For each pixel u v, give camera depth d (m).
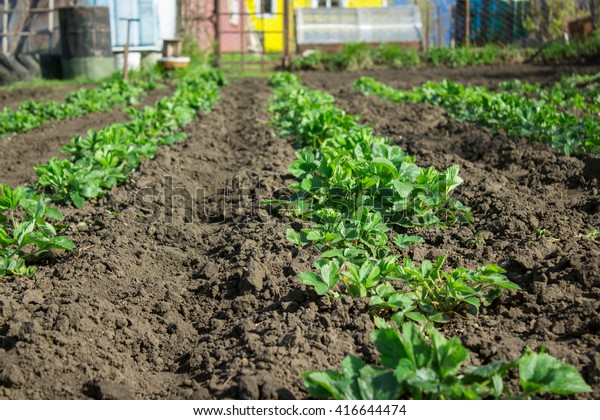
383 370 1.73
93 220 3.45
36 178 4.18
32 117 6.58
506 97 5.44
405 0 18.58
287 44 12.66
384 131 5.34
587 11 12.62
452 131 5.14
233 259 2.84
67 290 2.55
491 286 2.41
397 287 2.44
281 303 2.37
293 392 1.86
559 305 2.24
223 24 15.62
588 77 8.19
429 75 10.71
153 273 2.88
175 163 4.48
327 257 2.68
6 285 2.64
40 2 12.69
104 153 3.97
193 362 2.18
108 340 2.29
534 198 3.42
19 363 2.08
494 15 14.12
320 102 5.58
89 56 11.29
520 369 1.67
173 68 10.95
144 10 11.74
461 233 3.01
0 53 11.40
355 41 14.44
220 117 6.45
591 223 3.02
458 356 1.64
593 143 4.00
